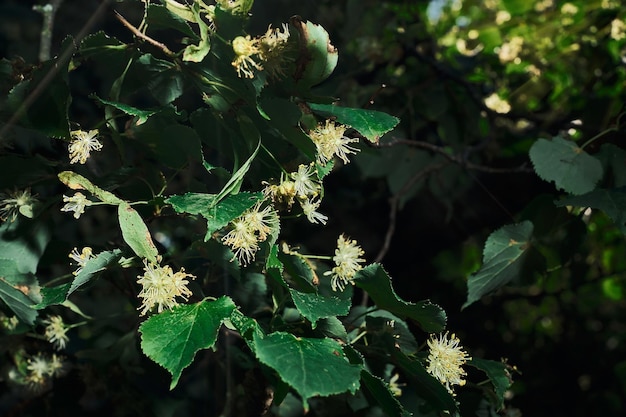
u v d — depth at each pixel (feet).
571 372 4.42
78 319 2.48
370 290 1.87
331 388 1.55
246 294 2.04
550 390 4.37
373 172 3.16
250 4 1.77
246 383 2.18
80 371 2.34
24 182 1.94
